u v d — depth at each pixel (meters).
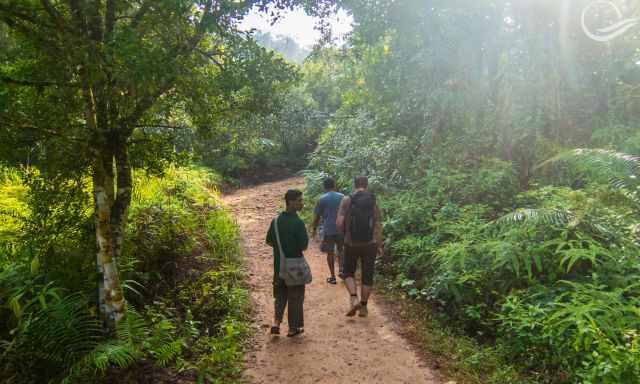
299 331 5.39
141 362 4.59
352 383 4.45
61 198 5.30
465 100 9.90
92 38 4.29
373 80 11.76
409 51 10.47
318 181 12.78
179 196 9.42
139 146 5.41
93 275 5.29
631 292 4.79
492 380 4.30
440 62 9.86
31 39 4.09
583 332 4.05
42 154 4.81
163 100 4.71
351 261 5.93
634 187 6.32
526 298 5.21
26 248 5.77
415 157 10.43
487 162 8.72
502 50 9.55
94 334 4.73
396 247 7.46
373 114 13.32
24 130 4.38
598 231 5.68
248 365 4.80
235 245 8.65
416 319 5.81
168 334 4.85
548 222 5.77
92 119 4.45
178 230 7.49
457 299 5.66
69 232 5.68
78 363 4.23
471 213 7.33
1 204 7.43
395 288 6.84
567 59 8.86
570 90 8.94
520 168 8.79
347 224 5.79
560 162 7.81
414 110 11.12
